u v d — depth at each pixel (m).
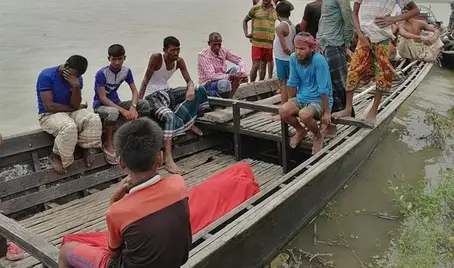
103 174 4.76
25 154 4.35
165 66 5.25
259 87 7.05
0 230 2.92
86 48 14.38
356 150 4.96
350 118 5.20
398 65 9.47
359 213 4.68
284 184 3.86
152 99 5.23
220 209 3.64
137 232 1.96
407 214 4.58
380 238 4.26
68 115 4.54
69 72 4.34
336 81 5.29
